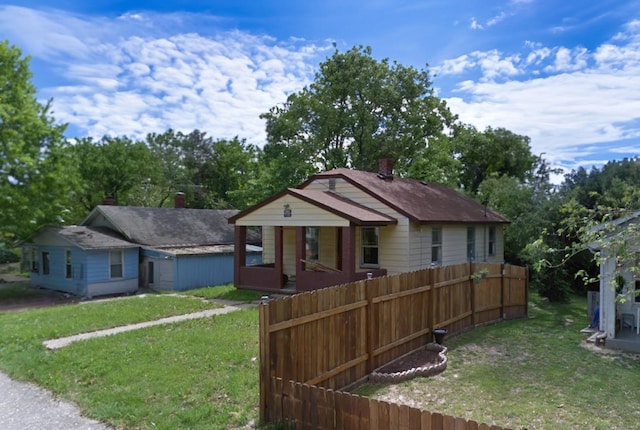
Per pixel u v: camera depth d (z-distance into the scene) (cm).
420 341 959
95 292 2045
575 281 1919
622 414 625
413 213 1553
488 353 943
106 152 3497
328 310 679
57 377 724
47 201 2128
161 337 946
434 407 643
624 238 491
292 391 517
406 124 2534
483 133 3706
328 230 1767
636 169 2066
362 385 744
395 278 866
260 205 1580
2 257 3422
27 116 2048
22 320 1181
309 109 2498
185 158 4728
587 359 903
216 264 2308
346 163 2625
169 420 557
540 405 653
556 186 2084
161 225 2466
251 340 903
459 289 1127
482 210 2094
